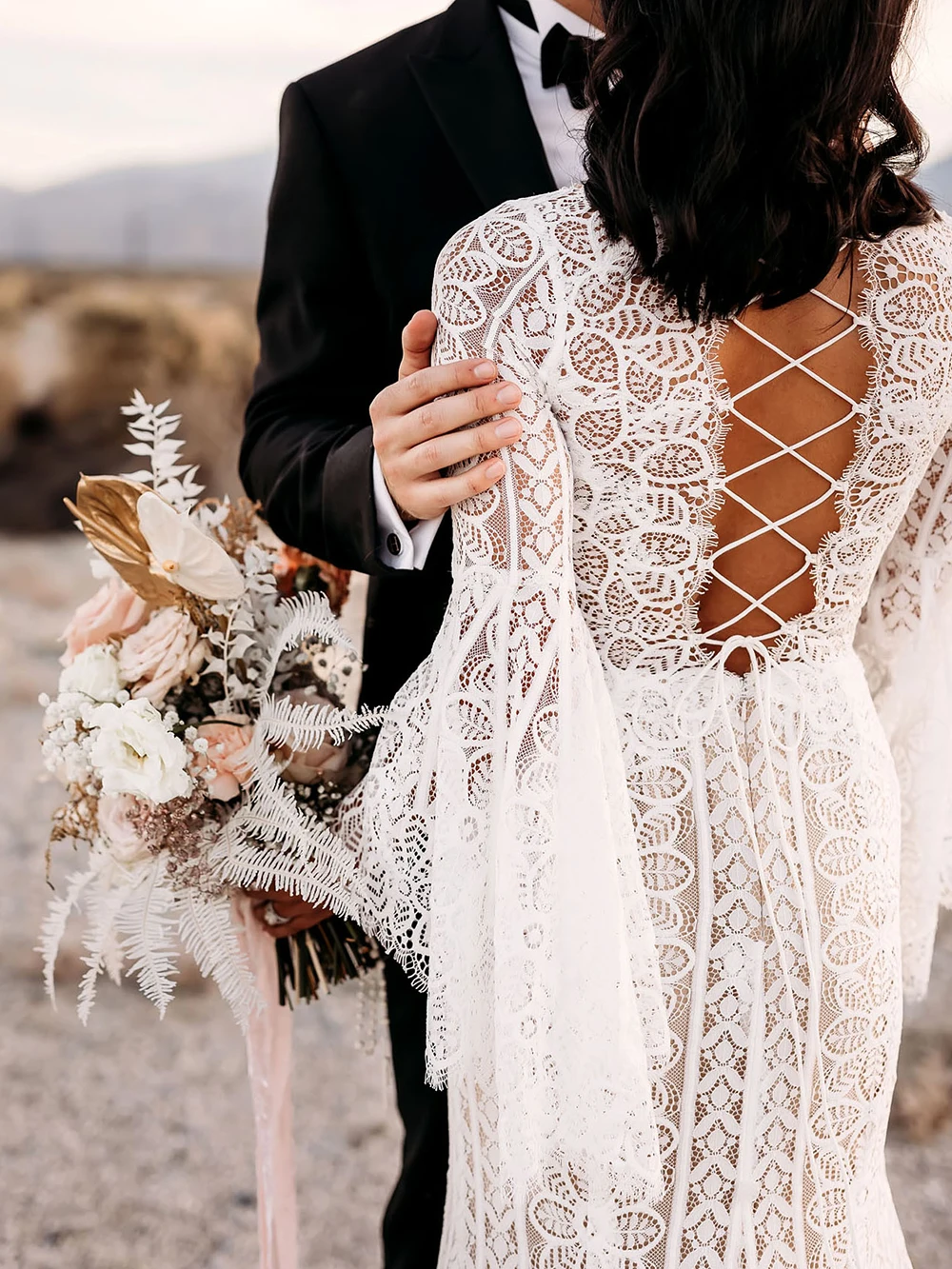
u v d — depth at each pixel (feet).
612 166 3.56
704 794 4.14
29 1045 11.60
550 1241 4.20
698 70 3.41
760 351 3.79
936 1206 9.11
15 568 30.89
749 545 4.03
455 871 3.84
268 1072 5.52
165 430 5.21
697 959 4.12
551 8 5.57
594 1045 3.77
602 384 3.72
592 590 4.12
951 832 5.31
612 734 3.95
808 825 4.20
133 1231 9.03
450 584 5.53
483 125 5.52
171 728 4.86
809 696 4.27
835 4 3.35
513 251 3.73
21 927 13.88
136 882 4.86
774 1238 4.19
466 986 3.89
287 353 5.85
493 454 3.79
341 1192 9.50
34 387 41.57
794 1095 4.18
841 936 4.24
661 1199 4.13
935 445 4.22
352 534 4.66
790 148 3.43
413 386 3.75
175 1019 12.25
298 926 5.32
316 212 5.70
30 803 17.49
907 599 5.09
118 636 5.05
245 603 5.16
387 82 5.69
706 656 4.20
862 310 3.87
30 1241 8.87
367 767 5.36
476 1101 4.25
